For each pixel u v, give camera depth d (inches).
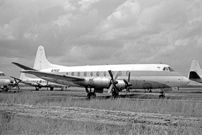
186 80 1165.1
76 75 1401.3
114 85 1156.5
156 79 1178.0
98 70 1331.2
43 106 832.3
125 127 454.6
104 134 415.5
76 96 1374.3
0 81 1649.9
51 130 441.7
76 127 455.8
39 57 1737.2
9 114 609.0
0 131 442.9
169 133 419.5
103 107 796.0
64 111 709.9
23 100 997.2
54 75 1219.9
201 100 976.3
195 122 510.3
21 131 444.5
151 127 449.4
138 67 1234.6
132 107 763.4
